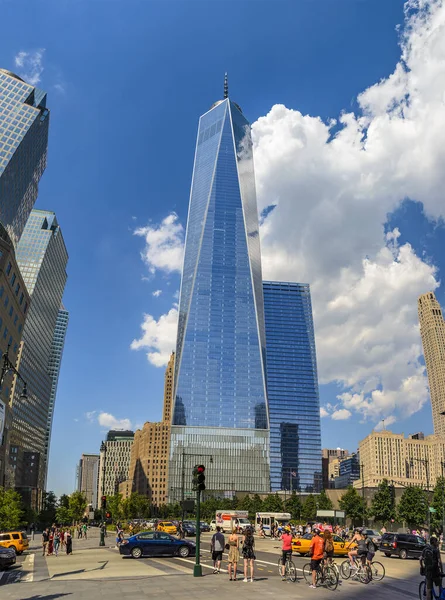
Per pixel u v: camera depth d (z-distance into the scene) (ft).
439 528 285.84
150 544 132.67
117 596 68.85
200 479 91.71
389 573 102.47
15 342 364.99
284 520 317.63
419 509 303.07
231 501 581.12
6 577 100.68
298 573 90.99
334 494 487.61
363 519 349.00
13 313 349.20
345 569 91.97
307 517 447.01
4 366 117.80
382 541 150.10
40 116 641.81
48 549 162.91
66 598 68.23
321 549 77.46
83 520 517.14
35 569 114.32
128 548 131.85
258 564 115.75
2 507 284.82
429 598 60.13
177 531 240.12
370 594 71.72
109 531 396.16
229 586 77.61
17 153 581.53
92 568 110.22
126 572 99.60
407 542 144.25
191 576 90.58
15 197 596.29
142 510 567.59
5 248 319.06
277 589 74.54
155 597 67.41
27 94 634.84
